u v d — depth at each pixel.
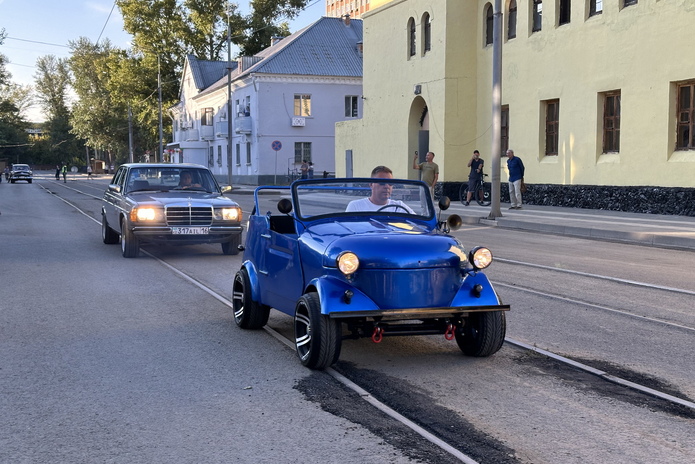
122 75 69.56
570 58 23.88
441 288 5.57
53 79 131.50
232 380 5.43
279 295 6.44
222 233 12.73
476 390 5.14
